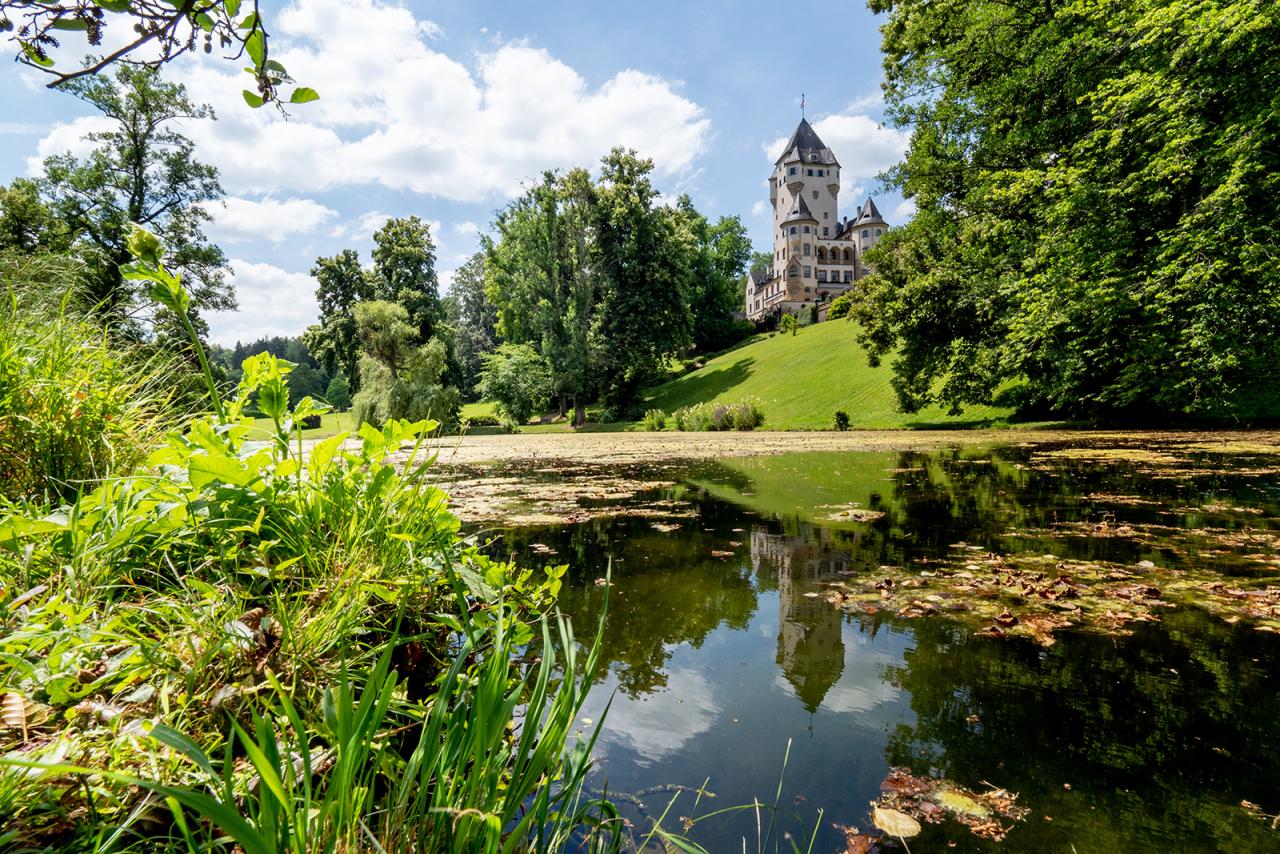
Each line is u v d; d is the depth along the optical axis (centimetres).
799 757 147
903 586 295
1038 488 613
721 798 130
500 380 3388
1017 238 1641
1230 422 1420
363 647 138
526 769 100
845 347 3180
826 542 398
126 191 2080
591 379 3359
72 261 272
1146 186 1209
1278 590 274
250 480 139
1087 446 1093
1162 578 296
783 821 122
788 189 7269
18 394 184
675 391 3794
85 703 88
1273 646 211
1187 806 126
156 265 143
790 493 640
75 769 56
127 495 133
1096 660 203
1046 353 1479
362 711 75
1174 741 152
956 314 1873
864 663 205
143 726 79
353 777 72
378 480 156
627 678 195
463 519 499
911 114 1867
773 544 395
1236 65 1032
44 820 74
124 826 70
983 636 228
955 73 1708
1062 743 152
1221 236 1064
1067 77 1454
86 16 79
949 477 735
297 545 145
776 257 7519
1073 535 397
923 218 1972
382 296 3766
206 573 143
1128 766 141
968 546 375
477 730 83
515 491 690
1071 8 1349
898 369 2105
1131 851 111
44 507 150
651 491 680
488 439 2119
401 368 2830
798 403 2694
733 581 310
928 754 148
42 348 203
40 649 95
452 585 155
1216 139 1072
